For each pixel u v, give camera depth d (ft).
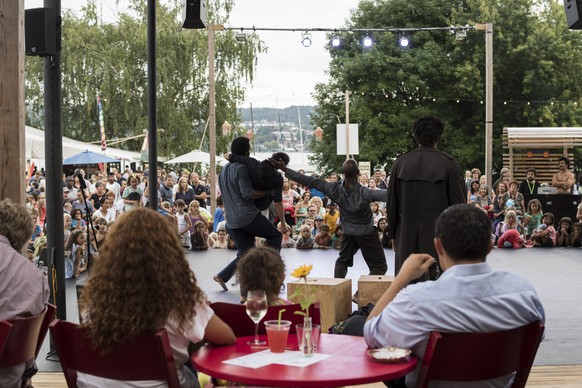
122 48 112.68
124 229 9.64
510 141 76.07
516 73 123.44
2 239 12.16
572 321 26.08
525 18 122.31
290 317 10.94
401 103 122.93
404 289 9.94
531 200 51.47
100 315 9.37
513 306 9.56
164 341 9.34
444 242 9.76
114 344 9.37
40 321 11.34
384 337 9.87
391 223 18.98
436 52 120.88
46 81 20.21
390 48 122.52
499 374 9.61
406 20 124.77
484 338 9.36
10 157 18.01
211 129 74.23
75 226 39.70
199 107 118.93
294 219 53.36
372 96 123.13
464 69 118.32
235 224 27.14
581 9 25.66
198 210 48.14
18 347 10.95
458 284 9.54
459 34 68.33
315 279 22.02
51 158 20.34
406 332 9.63
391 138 121.08
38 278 11.96
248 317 11.00
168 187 55.72
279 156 26.09
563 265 40.37
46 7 19.89
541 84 122.11
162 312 9.43
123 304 9.32
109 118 116.57
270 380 8.83
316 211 49.55
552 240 49.01
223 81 117.08
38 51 19.70
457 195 18.11
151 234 9.62
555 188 56.18
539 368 19.72
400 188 18.63
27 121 134.21
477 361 9.43
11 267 11.79
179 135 114.52
